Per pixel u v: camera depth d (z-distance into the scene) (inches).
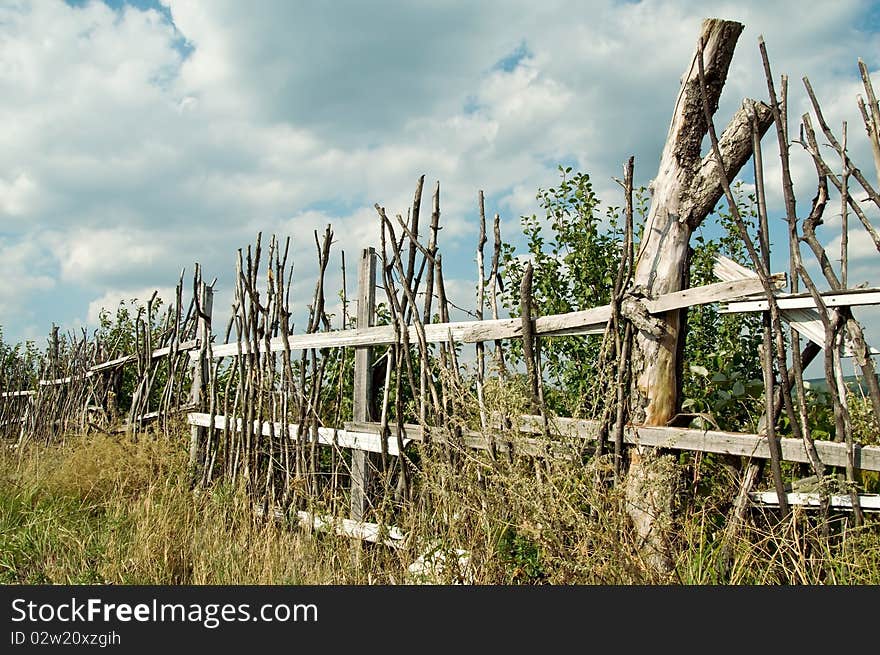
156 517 225.3
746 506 143.6
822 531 134.0
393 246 207.3
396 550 181.9
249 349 273.3
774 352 162.4
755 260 141.5
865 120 141.4
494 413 160.2
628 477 147.3
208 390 320.2
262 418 261.9
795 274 144.9
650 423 154.6
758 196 145.1
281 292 253.0
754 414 170.9
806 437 135.1
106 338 475.2
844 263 143.9
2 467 346.3
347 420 257.3
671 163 158.7
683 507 150.3
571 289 231.1
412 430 204.5
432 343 199.5
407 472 201.3
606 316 162.1
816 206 146.3
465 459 168.6
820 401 157.8
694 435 146.8
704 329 228.1
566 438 150.5
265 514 239.9
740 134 153.0
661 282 156.4
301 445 239.0
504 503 152.9
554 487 135.1
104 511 271.4
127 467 291.7
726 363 208.1
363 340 220.8
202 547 209.2
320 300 248.5
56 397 495.2
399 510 204.4
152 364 387.9
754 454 140.6
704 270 239.0
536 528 135.3
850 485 131.5
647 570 131.9
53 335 508.1
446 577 151.3
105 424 398.0
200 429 311.7
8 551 217.0
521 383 167.5
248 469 262.1
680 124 156.9
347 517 221.6
